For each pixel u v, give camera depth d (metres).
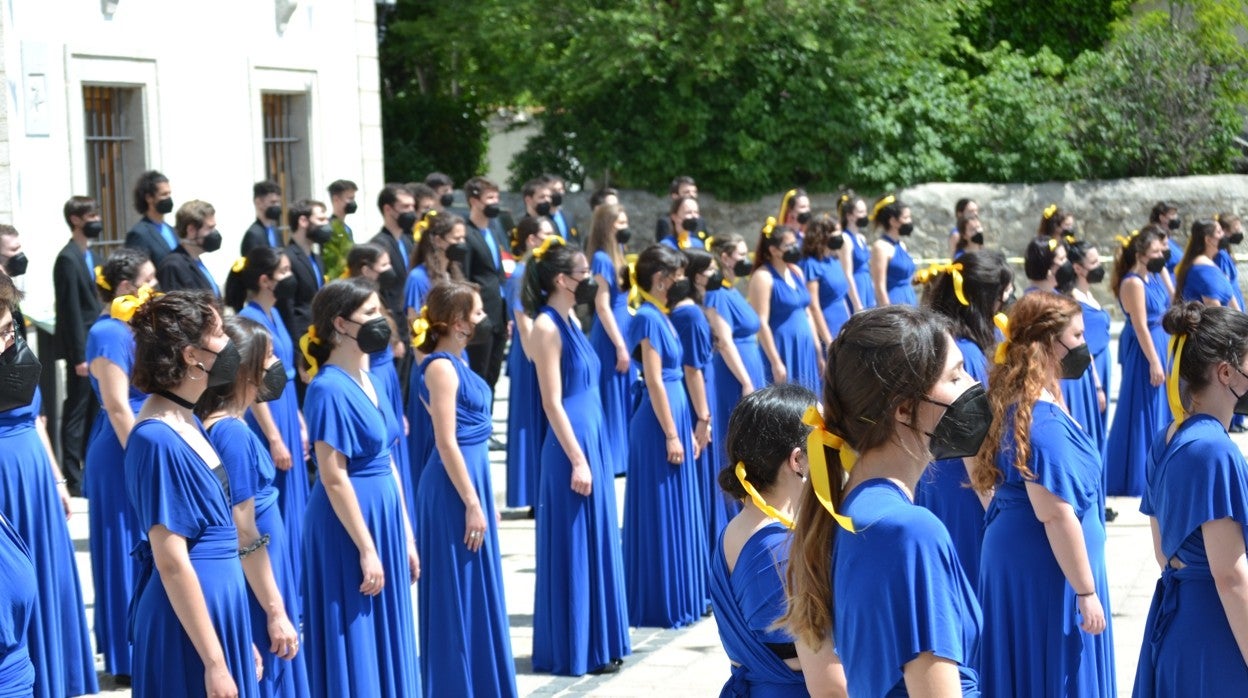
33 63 13.48
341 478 6.10
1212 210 23.03
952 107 24.17
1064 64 26.33
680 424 8.47
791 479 3.71
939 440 3.05
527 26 23.89
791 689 3.57
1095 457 5.17
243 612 4.99
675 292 8.44
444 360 6.61
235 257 16.48
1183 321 4.73
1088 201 23.34
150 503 4.74
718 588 3.74
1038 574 5.17
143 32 15.05
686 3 23.03
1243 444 13.45
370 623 6.24
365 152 19.03
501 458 13.02
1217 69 24.23
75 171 14.10
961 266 6.76
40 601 6.75
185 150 15.72
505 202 24.28
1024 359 5.16
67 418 11.52
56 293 11.20
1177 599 4.72
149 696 4.89
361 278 6.31
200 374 4.85
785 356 11.56
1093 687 5.25
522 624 8.47
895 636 2.95
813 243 13.22
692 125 23.55
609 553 7.61
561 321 7.55
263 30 16.95
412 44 26.66
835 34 23.19
